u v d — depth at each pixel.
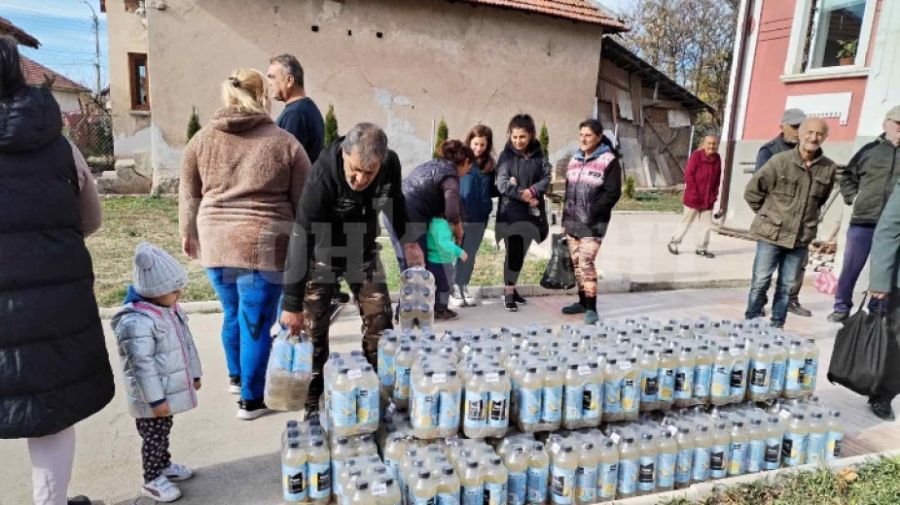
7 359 2.13
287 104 4.23
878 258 3.77
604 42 17.44
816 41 9.81
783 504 2.86
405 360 2.96
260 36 12.83
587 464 2.77
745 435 3.10
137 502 2.80
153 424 2.82
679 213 14.45
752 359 3.32
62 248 2.24
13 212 2.11
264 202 3.37
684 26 31.91
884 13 6.97
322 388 3.40
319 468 2.63
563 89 15.77
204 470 3.10
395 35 13.86
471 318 5.90
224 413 3.73
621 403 2.99
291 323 3.09
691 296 7.19
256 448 3.34
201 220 3.42
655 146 20.67
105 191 13.19
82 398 2.31
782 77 10.17
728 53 31.56
